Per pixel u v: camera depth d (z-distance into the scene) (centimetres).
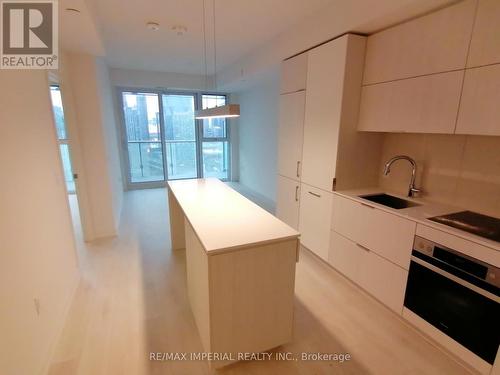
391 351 189
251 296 167
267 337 180
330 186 279
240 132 678
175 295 247
